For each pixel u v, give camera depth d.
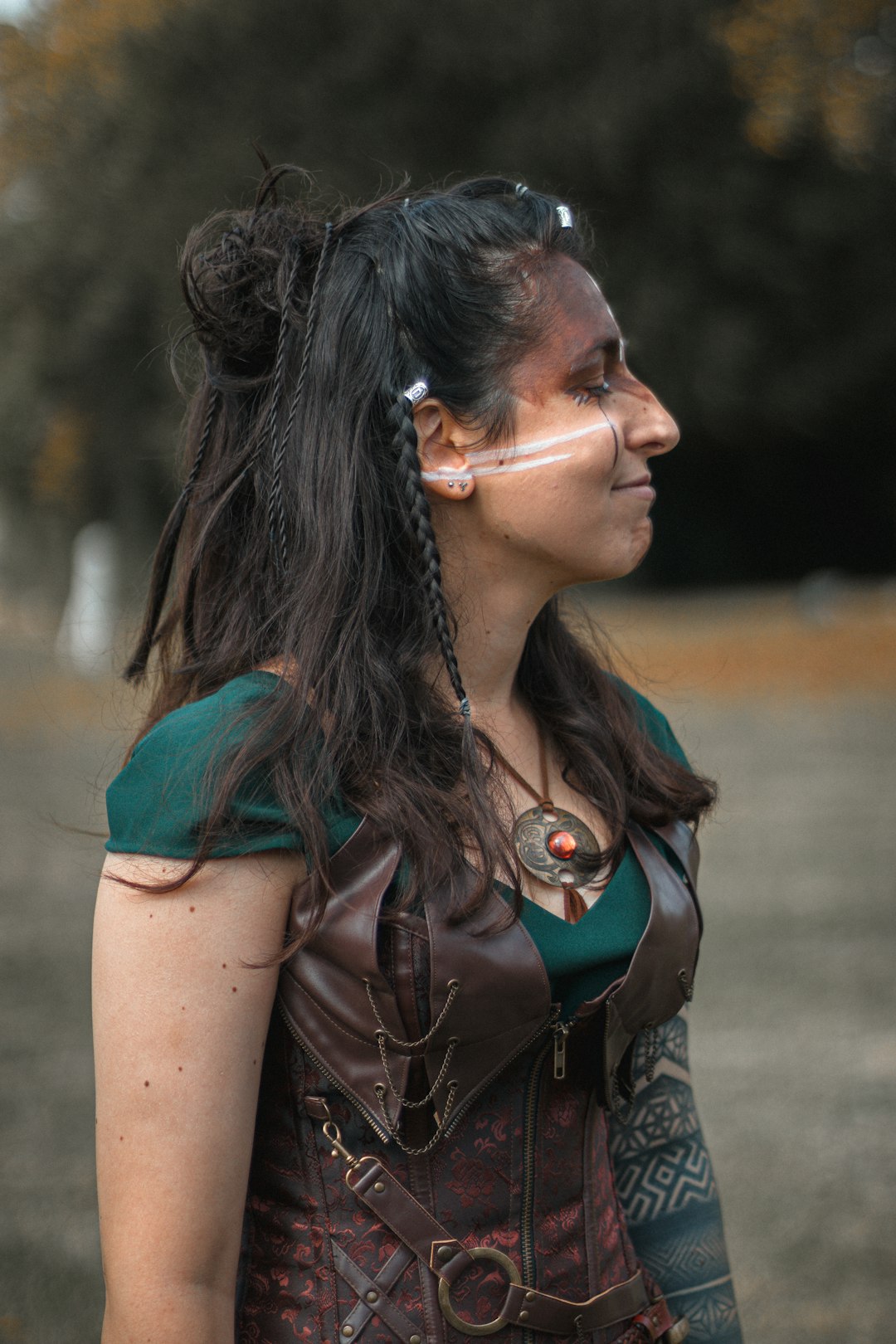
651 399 1.54
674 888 1.50
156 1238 1.26
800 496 28.30
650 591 27.41
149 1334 1.25
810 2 20.39
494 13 20.64
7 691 15.85
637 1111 1.63
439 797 1.38
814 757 9.95
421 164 20.89
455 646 1.54
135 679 1.68
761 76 20.83
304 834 1.32
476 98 21.33
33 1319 3.41
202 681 1.54
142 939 1.29
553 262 1.50
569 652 1.70
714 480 27.98
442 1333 1.34
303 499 1.48
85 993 5.78
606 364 1.51
